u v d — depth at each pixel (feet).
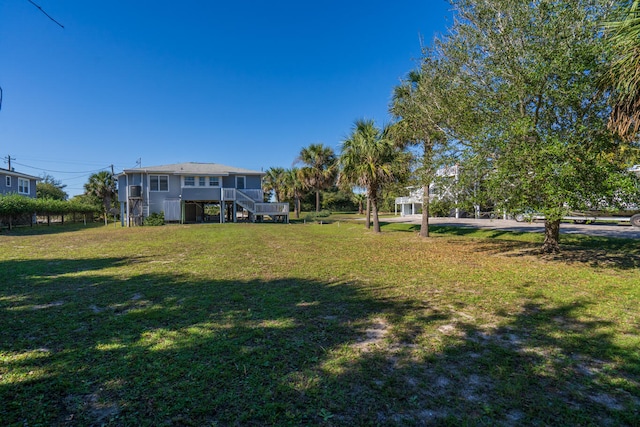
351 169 59.93
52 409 7.94
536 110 25.38
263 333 12.63
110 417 7.65
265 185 157.79
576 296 17.28
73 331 12.80
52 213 96.53
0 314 14.80
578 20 23.12
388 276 22.93
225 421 7.52
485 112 26.86
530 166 22.65
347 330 12.98
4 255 33.47
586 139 22.39
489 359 10.48
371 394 8.61
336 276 23.02
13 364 10.12
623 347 11.13
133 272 24.41
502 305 15.99
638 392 8.58
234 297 17.56
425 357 10.64
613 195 20.67
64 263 28.45
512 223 76.38
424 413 7.82
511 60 24.85
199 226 80.12
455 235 55.72
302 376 9.46
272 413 7.79
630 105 16.85
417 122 35.24
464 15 27.91
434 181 31.48
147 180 90.48
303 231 64.54
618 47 16.57
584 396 8.46
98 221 122.42
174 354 10.80
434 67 31.27
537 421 7.51
